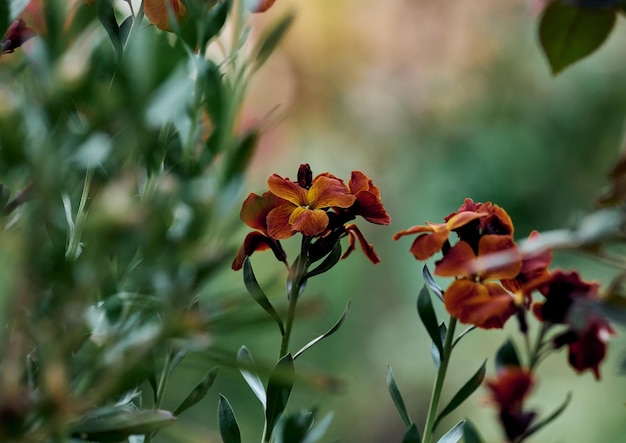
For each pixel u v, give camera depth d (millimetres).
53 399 437
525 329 505
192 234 465
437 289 540
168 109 448
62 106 458
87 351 456
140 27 494
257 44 494
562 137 1979
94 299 490
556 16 517
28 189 471
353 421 1894
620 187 485
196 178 482
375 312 2027
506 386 487
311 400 1387
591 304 483
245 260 528
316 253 535
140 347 446
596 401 1618
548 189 1958
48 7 460
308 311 452
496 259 495
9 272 443
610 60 1954
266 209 528
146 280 456
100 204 440
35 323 450
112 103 450
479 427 1665
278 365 514
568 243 478
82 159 452
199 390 529
